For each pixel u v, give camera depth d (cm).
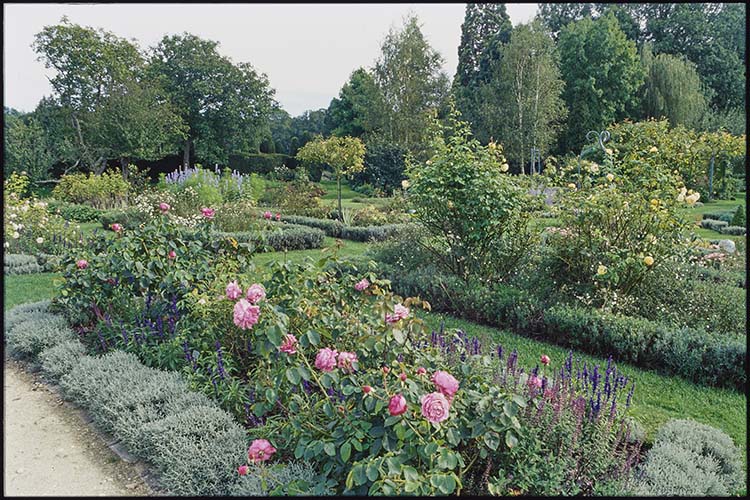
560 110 2489
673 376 385
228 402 298
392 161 2411
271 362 263
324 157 1437
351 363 236
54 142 2225
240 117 2934
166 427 262
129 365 337
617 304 462
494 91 2608
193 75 2789
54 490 244
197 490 233
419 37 2716
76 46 2208
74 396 331
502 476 214
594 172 525
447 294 538
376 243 783
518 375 277
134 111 2233
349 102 3562
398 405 192
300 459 244
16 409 329
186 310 378
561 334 448
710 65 2834
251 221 1069
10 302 564
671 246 480
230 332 345
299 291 313
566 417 242
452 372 261
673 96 2430
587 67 2609
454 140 577
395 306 248
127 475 258
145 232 405
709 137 1673
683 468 233
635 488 213
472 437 214
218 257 411
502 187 543
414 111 2727
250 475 226
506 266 571
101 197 1529
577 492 211
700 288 494
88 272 396
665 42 2881
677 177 503
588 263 488
